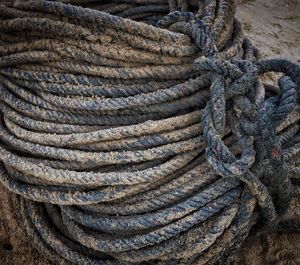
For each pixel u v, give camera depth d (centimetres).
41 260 205
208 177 179
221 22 211
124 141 182
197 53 198
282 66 191
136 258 179
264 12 413
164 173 177
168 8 254
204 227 176
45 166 183
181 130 182
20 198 222
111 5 264
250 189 173
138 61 192
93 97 191
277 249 209
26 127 197
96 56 192
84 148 185
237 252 207
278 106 178
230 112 186
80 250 196
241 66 184
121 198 183
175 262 181
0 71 211
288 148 203
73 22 195
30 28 203
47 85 196
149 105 188
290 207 217
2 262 203
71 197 180
